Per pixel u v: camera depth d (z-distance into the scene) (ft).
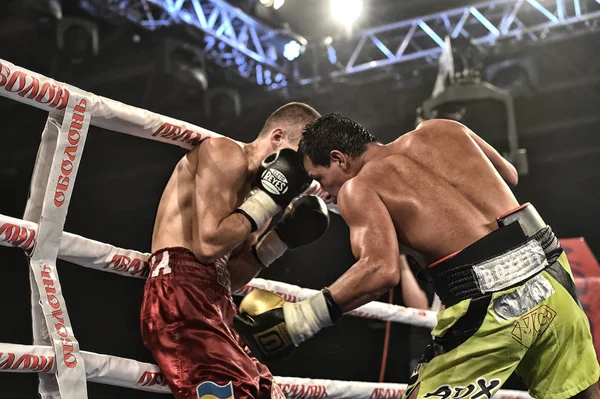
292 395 9.25
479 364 6.71
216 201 7.60
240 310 7.11
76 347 6.89
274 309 6.93
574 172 31.76
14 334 22.91
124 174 28.17
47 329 6.81
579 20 24.77
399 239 7.29
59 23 21.54
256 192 7.79
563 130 30.68
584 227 32.55
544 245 6.95
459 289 6.84
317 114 8.82
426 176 7.32
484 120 19.97
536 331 6.66
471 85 19.93
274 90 27.35
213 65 25.46
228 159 7.82
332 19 25.64
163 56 22.89
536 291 6.71
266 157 8.09
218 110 25.52
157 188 28.60
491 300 6.68
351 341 23.41
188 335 7.27
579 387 6.82
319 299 6.82
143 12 23.03
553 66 27.40
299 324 6.79
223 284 7.94
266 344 6.88
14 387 21.17
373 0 26.23
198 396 7.00
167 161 28.43
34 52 22.16
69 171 7.21
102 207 27.76
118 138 27.30
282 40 26.18
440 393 6.79
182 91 23.68
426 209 7.12
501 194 7.29
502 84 26.20
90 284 23.61
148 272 8.21
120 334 23.77
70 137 7.19
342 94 28.35
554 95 28.94
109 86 25.22
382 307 11.13
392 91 28.02
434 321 12.09
